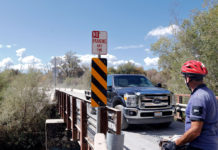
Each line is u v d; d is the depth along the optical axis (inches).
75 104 327.6
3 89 630.5
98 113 199.6
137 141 260.8
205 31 445.1
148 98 294.4
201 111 80.2
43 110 622.8
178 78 531.5
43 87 634.8
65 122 396.2
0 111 569.9
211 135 82.4
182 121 391.2
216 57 429.7
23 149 582.9
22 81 612.1
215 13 436.8
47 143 383.9
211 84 451.5
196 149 82.7
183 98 464.4
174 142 83.7
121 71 1501.0
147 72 1524.4
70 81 1733.5
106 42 201.3
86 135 259.4
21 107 599.2
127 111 293.4
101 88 199.3
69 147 386.3
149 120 290.4
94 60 198.1
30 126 601.9
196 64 88.4
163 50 624.7
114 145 152.1
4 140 567.8
